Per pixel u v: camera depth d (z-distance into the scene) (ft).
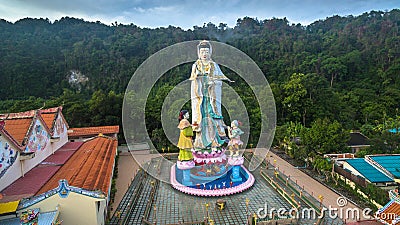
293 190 88.74
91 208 58.70
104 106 161.17
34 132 83.25
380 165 93.15
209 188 84.12
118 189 90.89
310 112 174.60
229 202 78.48
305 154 116.78
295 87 170.91
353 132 154.92
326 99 184.75
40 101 185.26
